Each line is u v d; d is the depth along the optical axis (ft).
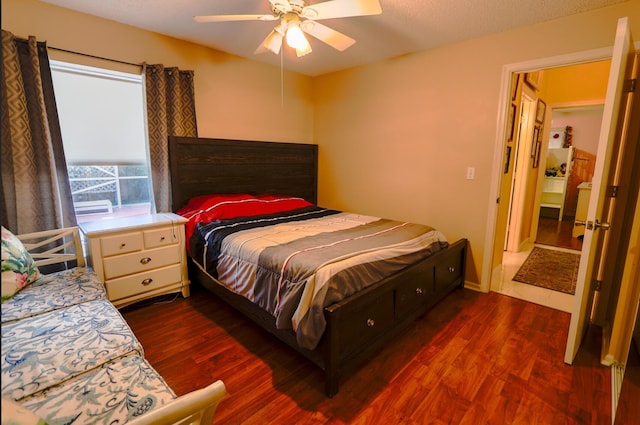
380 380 6.17
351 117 12.84
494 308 8.96
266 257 6.70
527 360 6.73
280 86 12.88
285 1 6.05
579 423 5.24
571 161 20.94
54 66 8.29
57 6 7.93
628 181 7.30
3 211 7.55
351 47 10.27
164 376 6.25
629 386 4.96
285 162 13.10
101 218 9.41
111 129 9.30
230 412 5.45
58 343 4.70
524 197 13.79
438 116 10.36
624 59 5.84
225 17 6.52
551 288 10.31
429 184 10.84
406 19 8.23
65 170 8.30
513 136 10.78
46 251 7.82
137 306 8.89
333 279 5.74
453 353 6.97
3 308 5.66
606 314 8.01
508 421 5.29
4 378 4.02
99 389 3.96
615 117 5.95
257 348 7.13
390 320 6.89
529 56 8.54
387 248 7.22
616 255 7.67
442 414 5.42
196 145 10.41
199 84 10.58
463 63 9.65
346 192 13.43
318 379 6.20
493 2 7.34
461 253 9.84
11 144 7.42
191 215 9.55
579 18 7.79
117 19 8.63
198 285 10.19
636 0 7.11
